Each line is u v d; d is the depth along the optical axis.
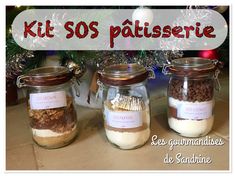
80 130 0.44
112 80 0.35
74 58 0.43
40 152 0.39
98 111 0.50
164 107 0.51
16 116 0.50
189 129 0.39
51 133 0.38
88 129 0.44
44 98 0.37
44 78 0.36
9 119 0.49
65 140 0.39
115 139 0.37
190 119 0.39
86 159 0.37
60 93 0.38
